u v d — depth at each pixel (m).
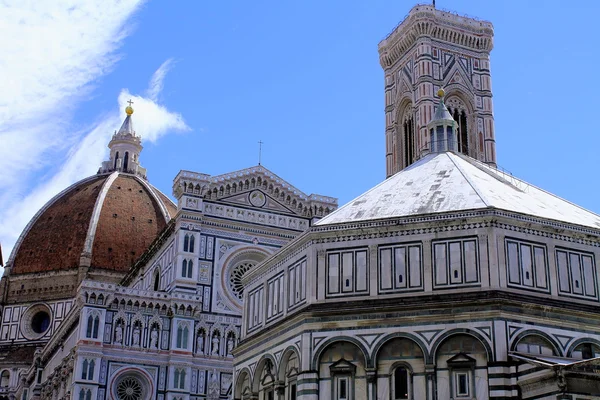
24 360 186.00
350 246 54.56
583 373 44.78
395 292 52.22
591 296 52.59
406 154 163.62
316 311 53.03
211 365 108.19
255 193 119.69
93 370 101.88
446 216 52.47
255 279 66.44
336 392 51.16
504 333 48.34
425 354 49.44
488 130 160.00
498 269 50.22
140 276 137.12
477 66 164.50
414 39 163.62
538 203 58.22
